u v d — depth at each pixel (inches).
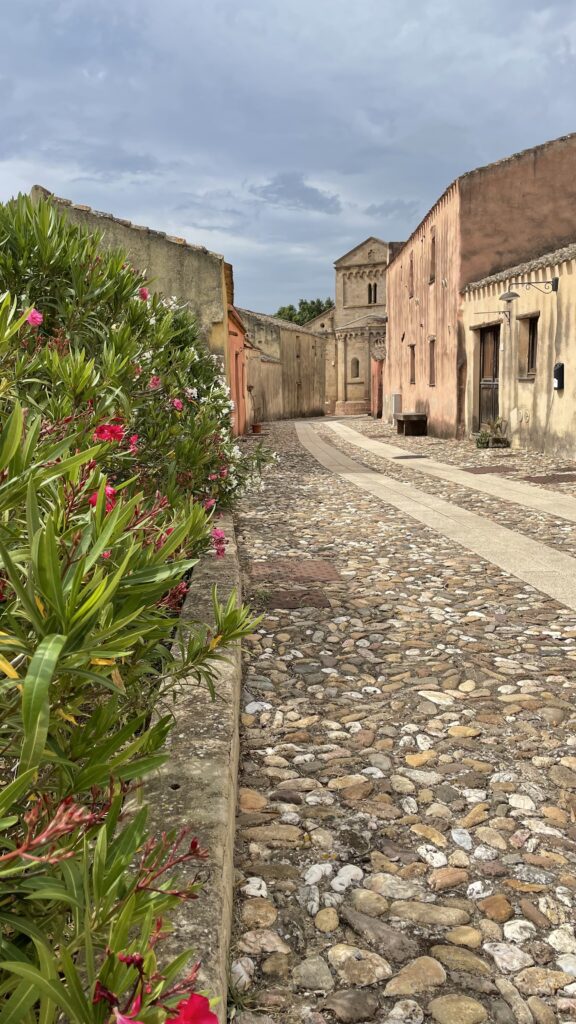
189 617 164.2
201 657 90.0
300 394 1932.8
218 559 223.0
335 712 147.9
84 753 59.7
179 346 303.1
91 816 43.4
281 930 89.4
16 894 48.3
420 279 931.3
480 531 311.9
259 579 243.0
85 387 117.5
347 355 2127.2
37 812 42.9
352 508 382.9
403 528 325.1
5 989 44.4
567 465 508.4
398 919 91.5
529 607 210.1
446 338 784.9
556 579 236.4
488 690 156.6
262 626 196.9
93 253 188.4
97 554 54.2
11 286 173.0
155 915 46.4
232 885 94.4
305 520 351.9
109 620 58.6
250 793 118.9
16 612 57.9
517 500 382.9
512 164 703.1
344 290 2340.1
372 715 146.3
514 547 281.0
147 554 69.5
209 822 90.7
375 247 2292.1
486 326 685.3
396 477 504.1
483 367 716.7
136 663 84.7
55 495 70.9
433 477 492.1
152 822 90.5
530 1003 79.0
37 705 40.3
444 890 96.7
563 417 547.8
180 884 78.7
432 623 198.7
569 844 105.7
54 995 36.5
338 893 96.1
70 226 194.7
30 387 123.6
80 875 47.2
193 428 224.2
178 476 209.5
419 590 229.3
